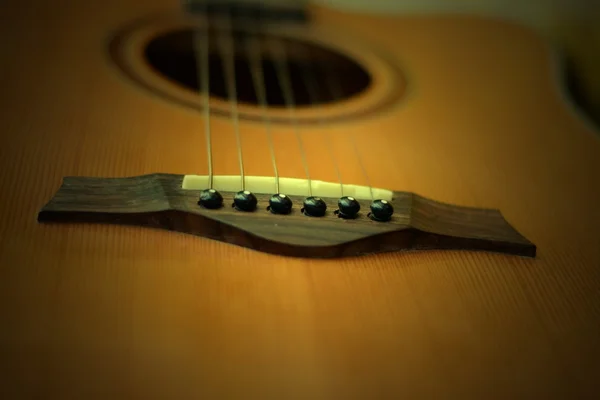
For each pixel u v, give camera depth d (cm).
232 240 26
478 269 27
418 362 23
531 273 27
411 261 27
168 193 27
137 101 35
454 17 55
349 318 24
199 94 37
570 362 24
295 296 25
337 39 47
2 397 21
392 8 64
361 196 28
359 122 37
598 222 31
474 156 35
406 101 40
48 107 33
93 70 38
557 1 62
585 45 59
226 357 23
